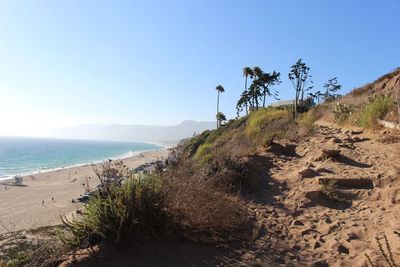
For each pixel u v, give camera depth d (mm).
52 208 37656
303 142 11680
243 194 7234
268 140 10641
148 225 4871
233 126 33875
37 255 4609
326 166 8508
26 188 58906
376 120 12922
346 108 18312
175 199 5434
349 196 6828
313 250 5086
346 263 4672
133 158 127375
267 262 4762
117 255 4555
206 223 5473
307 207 6586
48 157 158750
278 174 8359
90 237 4754
